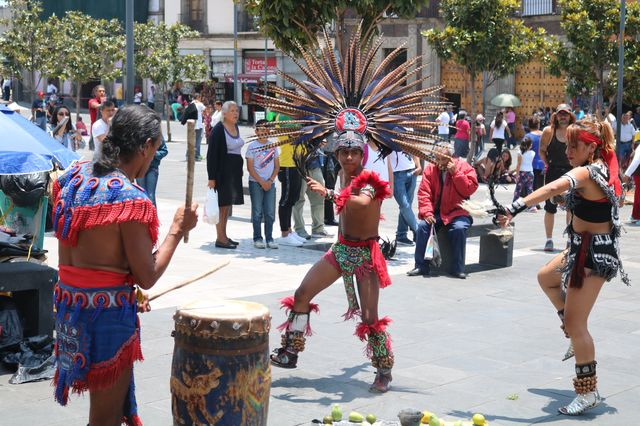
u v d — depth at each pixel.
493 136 29.55
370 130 7.04
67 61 36.53
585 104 35.25
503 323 8.12
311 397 5.97
